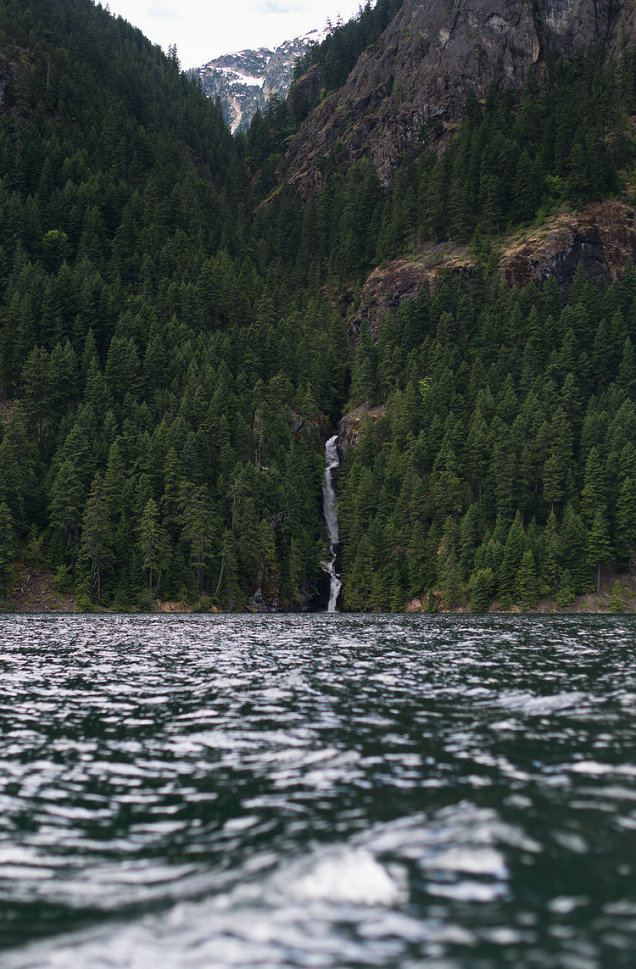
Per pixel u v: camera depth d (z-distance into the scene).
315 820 10.64
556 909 7.80
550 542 100.00
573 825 10.16
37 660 31.59
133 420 117.56
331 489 138.62
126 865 9.23
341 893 8.28
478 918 7.62
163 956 7.02
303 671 27.03
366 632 49.12
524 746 14.78
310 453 135.75
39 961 6.92
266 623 62.78
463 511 114.88
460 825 10.21
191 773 13.38
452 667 27.88
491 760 13.72
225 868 9.04
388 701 20.20
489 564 100.12
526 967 6.68
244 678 25.33
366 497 118.44
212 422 117.06
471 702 19.94
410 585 107.56
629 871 8.70
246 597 106.44
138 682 24.64
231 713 18.91
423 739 15.55
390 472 121.50
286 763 13.88
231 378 136.00
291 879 8.66
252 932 7.46
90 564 98.00
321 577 118.94
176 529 105.06
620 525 103.31
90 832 10.42
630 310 144.38
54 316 136.38
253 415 131.00
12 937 7.39
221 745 15.46
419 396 134.62
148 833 10.34
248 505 108.50
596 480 106.38
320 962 6.85
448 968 6.68
